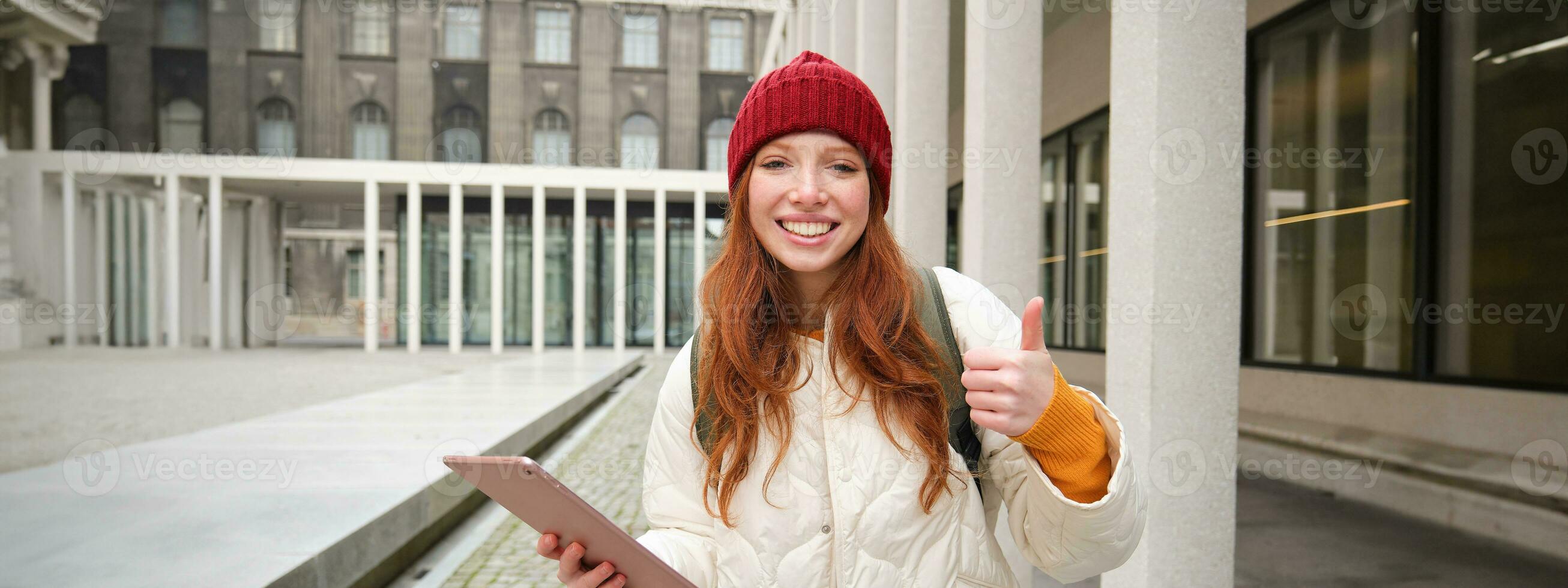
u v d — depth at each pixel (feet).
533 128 100.58
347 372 46.68
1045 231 35.22
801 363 3.55
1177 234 7.49
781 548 3.45
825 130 3.47
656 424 3.98
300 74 99.19
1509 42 14.74
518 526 14.82
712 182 73.92
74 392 34.86
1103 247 29.30
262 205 80.94
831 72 3.53
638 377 47.75
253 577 8.65
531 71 100.32
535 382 35.09
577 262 72.79
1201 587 7.61
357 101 100.42
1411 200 16.84
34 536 10.25
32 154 69.82
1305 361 19.97
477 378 37.65
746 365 3.45
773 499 3.48
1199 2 7.50
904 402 3.36
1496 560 12.02
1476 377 15.25
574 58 100.63
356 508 11.72
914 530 3.40
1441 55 16.25
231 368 49.78
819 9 24.88
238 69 97.91
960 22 28.22
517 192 76.48
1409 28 17.04
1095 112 29.40
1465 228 15.67
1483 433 14.29
